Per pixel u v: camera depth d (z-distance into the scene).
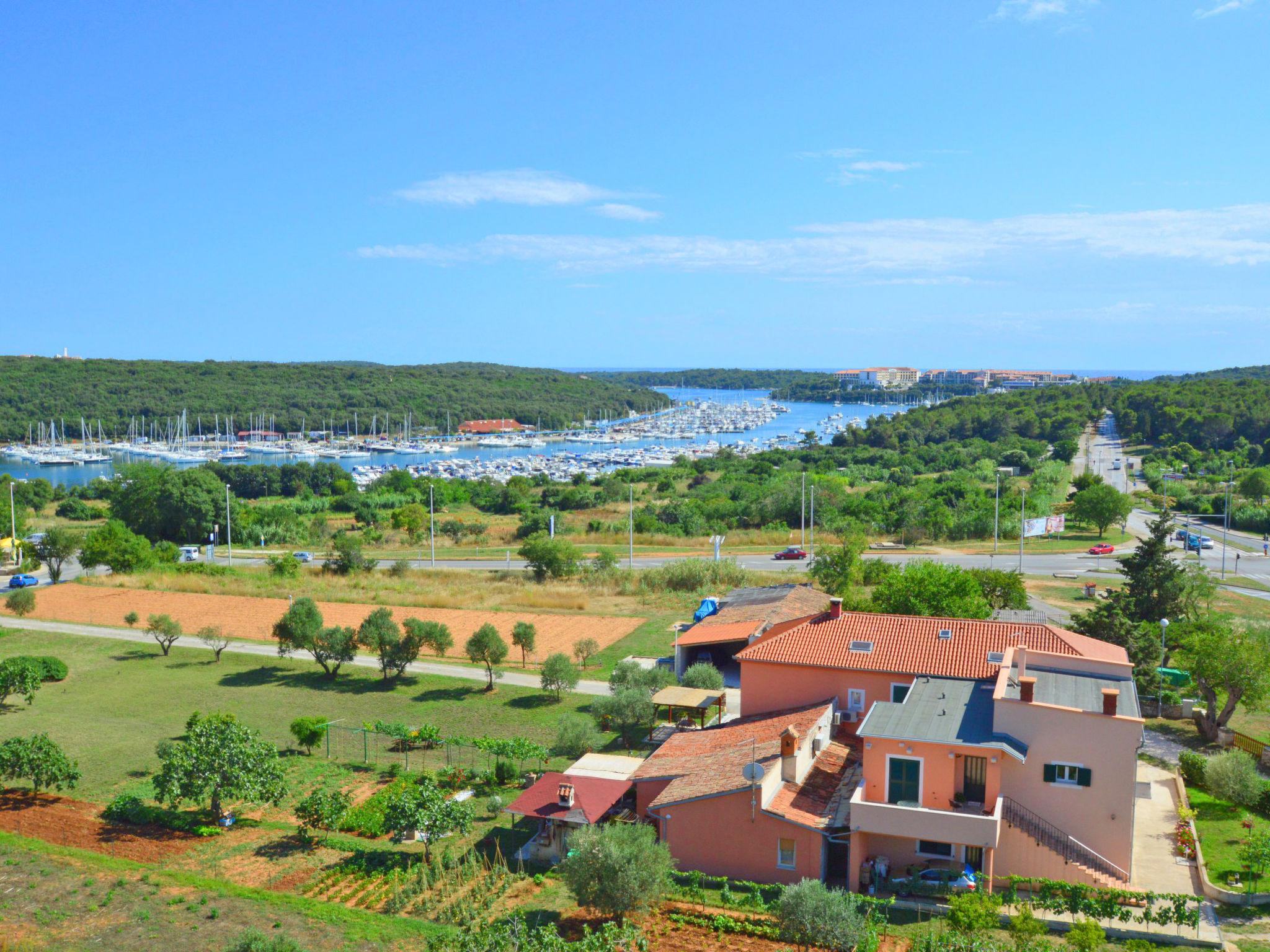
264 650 70.94
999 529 121.75
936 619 45.62
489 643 59.97
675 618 78.19
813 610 59.12
